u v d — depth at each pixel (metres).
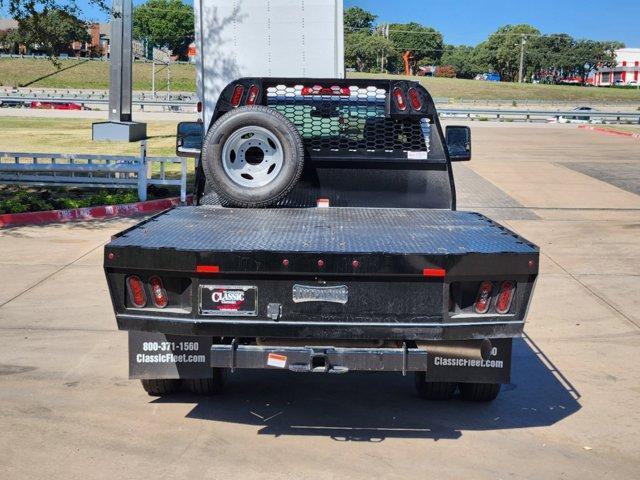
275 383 6.25
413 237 5.11
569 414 5.66
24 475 4.49
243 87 6.29
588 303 8.92
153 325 4.70
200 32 13.39
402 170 6.35
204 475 4.54
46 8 15.39
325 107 6.39
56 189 17.12
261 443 5.02
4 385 6.02
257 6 13.20
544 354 7.13
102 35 134.38
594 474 4.67
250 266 4.58
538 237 12.88
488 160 25.59
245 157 5.97
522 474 4.64
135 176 17.23
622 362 6.93
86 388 6.00
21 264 10.33
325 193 6.38
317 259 4.56
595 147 31.84
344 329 4.64
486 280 4.65
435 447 5.02
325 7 13.12
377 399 5.91
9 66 105.44
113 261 4.66
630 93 127.38
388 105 6.26
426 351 4.71
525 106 90.00
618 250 11.93
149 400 5.77
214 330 4.66
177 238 4.96
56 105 57.19
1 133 31.50
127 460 4.73
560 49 177.12
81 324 7.75
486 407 5.79
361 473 4.61
